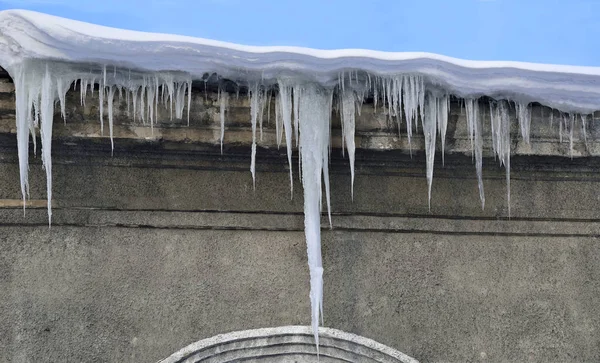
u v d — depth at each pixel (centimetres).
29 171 383
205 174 397
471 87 378
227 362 382
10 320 372
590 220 434
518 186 428
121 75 358
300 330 388
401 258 411
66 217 385
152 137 368
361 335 396
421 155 397
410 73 369
